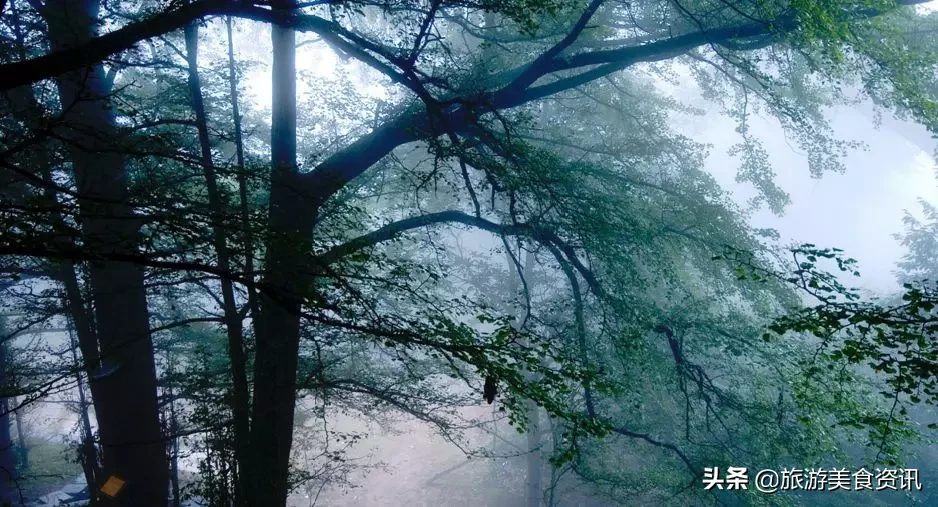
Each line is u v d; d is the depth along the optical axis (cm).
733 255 1050
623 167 1217
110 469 1174
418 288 779
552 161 998
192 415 1132
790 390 1007
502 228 1080
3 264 1058
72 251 449
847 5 841
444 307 761
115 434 1152
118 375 1145
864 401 934
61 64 518
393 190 1413
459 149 940
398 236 1069
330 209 900
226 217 556
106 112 1034
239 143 963
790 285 1050
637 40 1117
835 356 486
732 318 1132
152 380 1195
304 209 970
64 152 728
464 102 858
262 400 1003
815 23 747
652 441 1146
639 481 1279
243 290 957
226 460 1032
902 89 855
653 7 1138
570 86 1070
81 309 1129
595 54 978
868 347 472
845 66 921
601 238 997
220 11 618
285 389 1034
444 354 580
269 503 988
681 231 1118
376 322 608
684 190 1182
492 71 1167
